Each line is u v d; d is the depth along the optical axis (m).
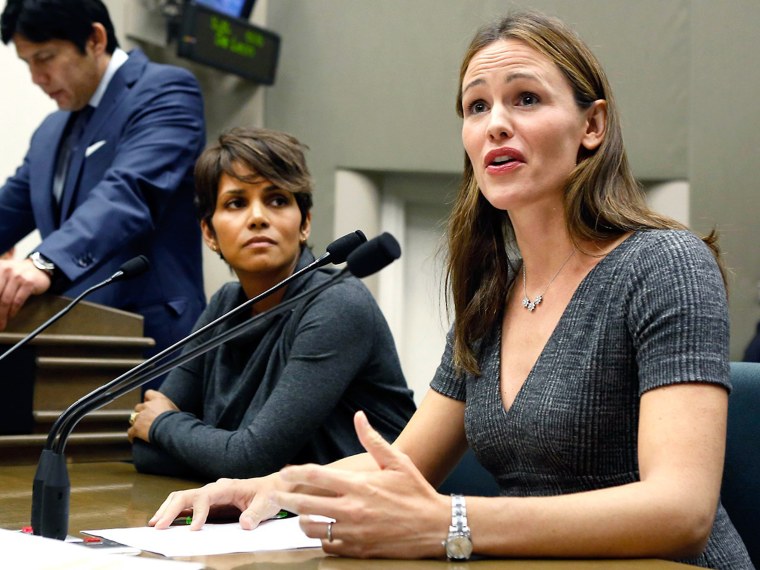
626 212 1.29
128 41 3.68
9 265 2.15
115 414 2.14
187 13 3.64
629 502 1.02
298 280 1.92
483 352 1.38
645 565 0.99
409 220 4.08
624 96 3.79
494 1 3.85
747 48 3.77
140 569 0.84
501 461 1.31
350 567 0.98
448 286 1.49
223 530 1.22
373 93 3.95
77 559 0.87
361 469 1.39
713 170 3.76
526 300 1.35
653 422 1.10
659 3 3.78
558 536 1.01
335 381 1.80
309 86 4.01
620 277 1.23
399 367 1.94
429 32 3.92
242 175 1.91
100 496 1.59
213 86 4.00
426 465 1.42
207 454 1.78
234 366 1.98
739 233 3.75
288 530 1.21
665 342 1.13
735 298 3.71
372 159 3.94
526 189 1.30
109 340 2.16
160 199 2.61
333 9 4.01
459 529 1.00
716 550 1.22
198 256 2.78
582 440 1.21
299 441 1.78
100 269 2.57
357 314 1.84
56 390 2.07
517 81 1.30
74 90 2.70
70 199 2.70
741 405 1.46
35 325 2.11
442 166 3.89
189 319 2.70
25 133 3.47
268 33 3.88
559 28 1.33
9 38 2.65
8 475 1.84
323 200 3.97
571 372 1.23
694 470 1.05
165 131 2.66
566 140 1.31
